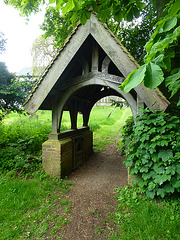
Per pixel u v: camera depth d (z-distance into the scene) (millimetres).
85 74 3922
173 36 1089
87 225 2432
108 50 3340
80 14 1849
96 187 3793
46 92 3844
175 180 2602
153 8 4949
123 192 3367
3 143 4914
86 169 5137
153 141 2857
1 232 2180
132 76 1025
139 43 5703
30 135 5727
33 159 4574
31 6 4129
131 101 3564
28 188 3311
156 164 2877
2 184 3334
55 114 4332
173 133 2744
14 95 5219
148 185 2877
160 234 2084
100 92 6512
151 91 3066
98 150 7410
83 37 3486
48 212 2705
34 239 2131
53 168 4152
